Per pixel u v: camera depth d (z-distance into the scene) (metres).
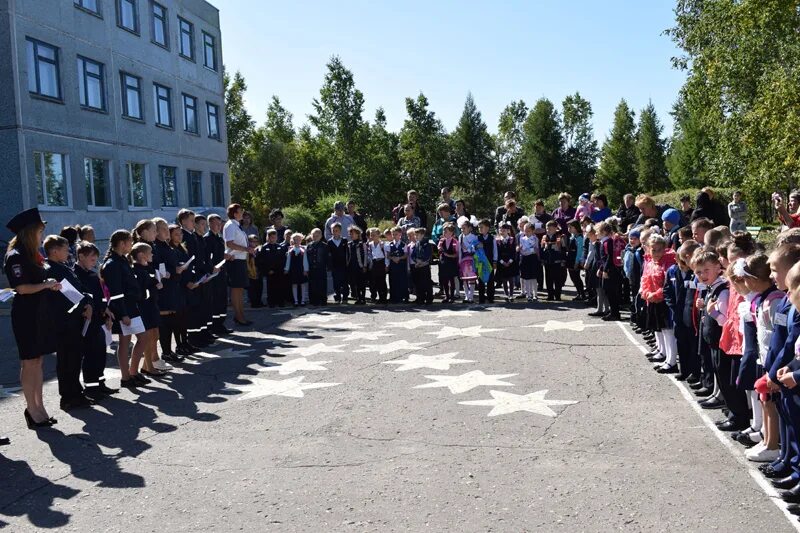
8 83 19.06
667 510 4.17
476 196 70.31
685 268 7.07
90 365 7.43
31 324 6.41
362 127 56.72
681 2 32.94
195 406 7.02
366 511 4.30
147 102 26.80
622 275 11.44
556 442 5.49
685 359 7.26
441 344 9.84
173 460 5.41
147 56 26.83
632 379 7.47
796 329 4.13
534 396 6.89
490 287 14.34
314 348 9.90
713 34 30.19
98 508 4.52
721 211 12.00
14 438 6.14
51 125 20.58
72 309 6.95
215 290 11.16
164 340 9.21
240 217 12.38
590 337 9.96
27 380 6.46
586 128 78.31
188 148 30.53
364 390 7.38
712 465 4.89
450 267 14.55
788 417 4.30
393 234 14.92
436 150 64.62
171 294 9.12
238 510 4.39
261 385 7.79
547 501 4.36
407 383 7.62
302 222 34.41
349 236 15.34
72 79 21.73
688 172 65.25
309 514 4.29
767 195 33.88
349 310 14.04
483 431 5.83
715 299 5.65
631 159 78.88
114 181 24.17
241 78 59.12
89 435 6.16
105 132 23.62
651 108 77.50
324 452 5.45
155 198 27.31
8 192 19.31
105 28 23.77
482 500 4.41
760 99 25.12
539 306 13.46
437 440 5.63
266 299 16.28
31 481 5.06
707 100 30.89
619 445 5.38
